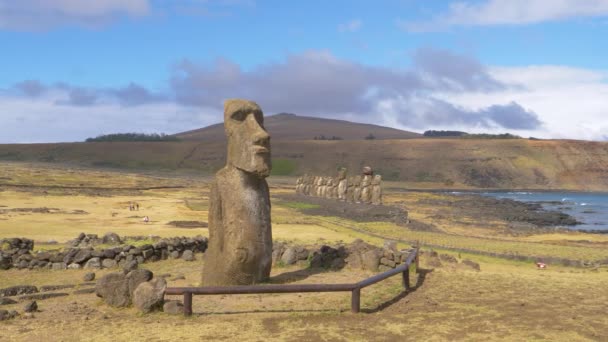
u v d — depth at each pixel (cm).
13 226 3181
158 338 949
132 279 1190
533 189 16238
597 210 8131
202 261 1994
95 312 1137
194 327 1017
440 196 9694
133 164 18862
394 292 1373
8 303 1266
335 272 1688
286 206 5738
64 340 942
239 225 1448
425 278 1575
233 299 1295
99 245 2319
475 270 1816
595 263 2288
